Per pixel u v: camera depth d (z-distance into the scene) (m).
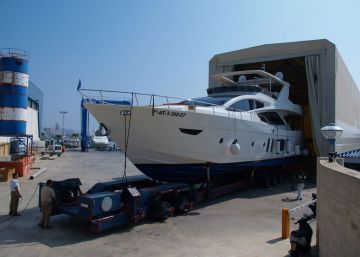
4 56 20.48
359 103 30.23
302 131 18.89
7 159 22.80
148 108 9.71
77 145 56.56
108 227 7.93
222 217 9.68
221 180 13.66
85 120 46.28
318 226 6.51
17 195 9.55
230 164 12.22
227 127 11.55
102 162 28.22
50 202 8.45
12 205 9.54
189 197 10.55
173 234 8.01
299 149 17.59
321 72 17.38
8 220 9.11
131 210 8.39
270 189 14.94
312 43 17.61
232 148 11.60
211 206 11.23
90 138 56.22
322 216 5.83
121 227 8.58
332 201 4.91
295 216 9.82
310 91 17.56
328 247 5.16
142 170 10.90
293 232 6.43
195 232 8.16
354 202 3.86
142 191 9.11
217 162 11.54
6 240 7.48
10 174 16.62
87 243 7.34
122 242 7.42
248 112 13.04
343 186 4.34
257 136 13.38
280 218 9.62
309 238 6.52
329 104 17.14
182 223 9.01
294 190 14.66
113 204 8.20
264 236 7.83
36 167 22.14
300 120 19.02
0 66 20.42
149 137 10.05
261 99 14.30
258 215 9.96
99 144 48.69
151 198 9.27
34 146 35.88
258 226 8.71
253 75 21.23
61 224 8.80
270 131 14.42
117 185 9.90
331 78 17.11
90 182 16.31
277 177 16.50
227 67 20.11
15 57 20.56
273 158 15.07
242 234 7.99
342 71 19.61
